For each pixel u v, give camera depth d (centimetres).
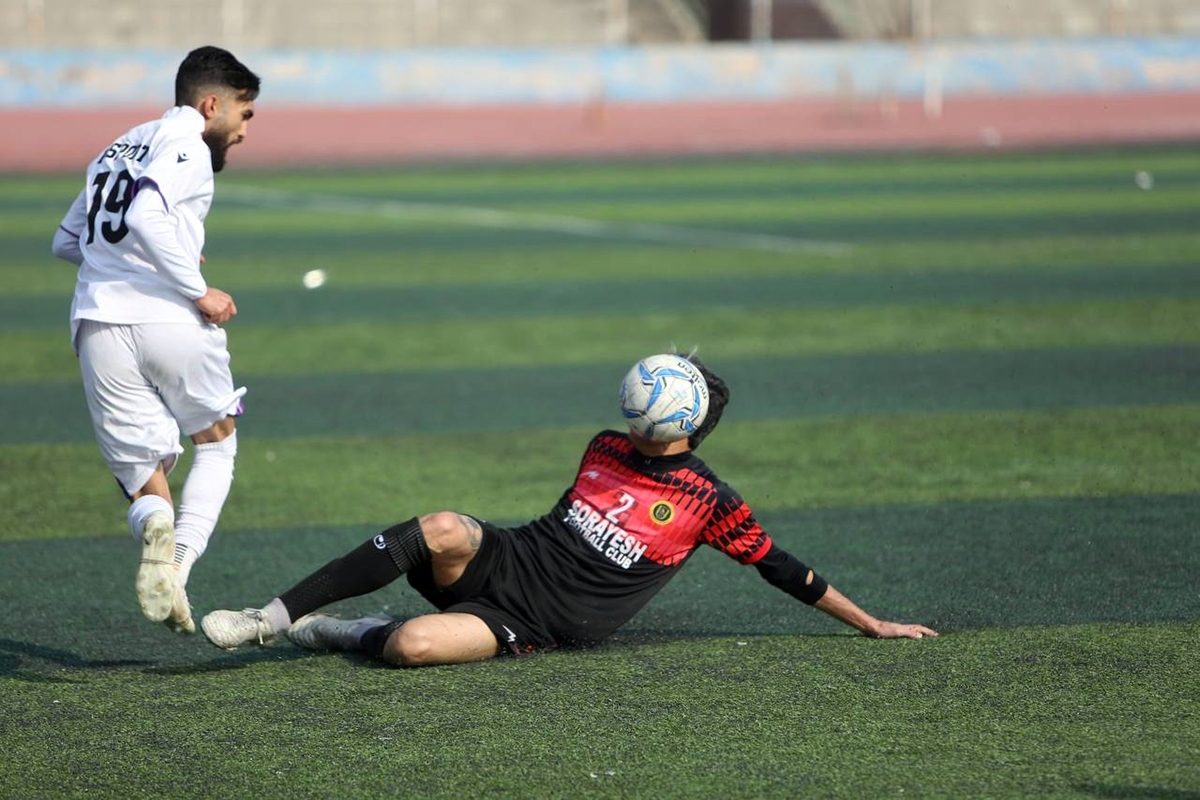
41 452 3083
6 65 12575
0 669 1831
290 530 2522
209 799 1440
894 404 3494
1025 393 3575
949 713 1642
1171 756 1514
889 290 5209
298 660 1856
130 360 1798
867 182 8819
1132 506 2586
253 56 12838
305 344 4350
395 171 9800
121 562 2325
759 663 1823
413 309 4953
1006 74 13738
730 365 3997
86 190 1852
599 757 1528
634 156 10538
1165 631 1928
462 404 3559
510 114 12712
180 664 1848
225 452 1903
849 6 14988
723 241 6544
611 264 5947
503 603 1850
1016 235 6531
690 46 13400
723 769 1494
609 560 1855
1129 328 4397
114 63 12694
